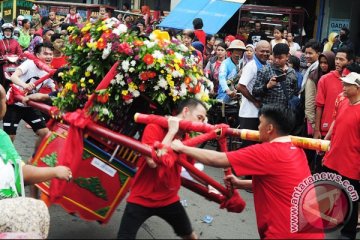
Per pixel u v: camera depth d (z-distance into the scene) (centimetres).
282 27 1382
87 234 455
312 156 670
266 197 374
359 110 525
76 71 465
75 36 467
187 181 426
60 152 451
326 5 1479
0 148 469
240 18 1420
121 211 523
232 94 862
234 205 421
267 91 685
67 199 446
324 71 694
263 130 385
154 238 445
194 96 467
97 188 451
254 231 507
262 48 735
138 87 448
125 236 393
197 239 423
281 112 381
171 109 466
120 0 2014
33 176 457
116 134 411
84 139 442
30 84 609
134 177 419
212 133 397
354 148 523
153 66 440
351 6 1443
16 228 422
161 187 396
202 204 588
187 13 1366
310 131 704
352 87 524
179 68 453
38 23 1551
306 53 779
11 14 1889
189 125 390
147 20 1504
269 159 367
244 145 701
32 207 430
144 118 403
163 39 471
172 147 373
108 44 441
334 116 571
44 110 496
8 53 1183
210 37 1298
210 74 971
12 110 662
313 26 1502
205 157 368
